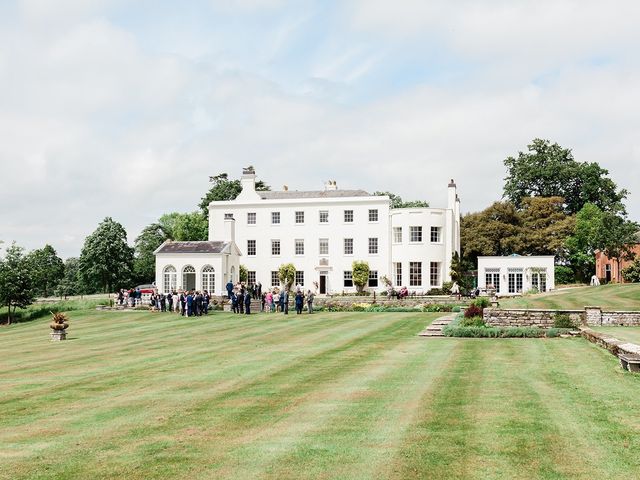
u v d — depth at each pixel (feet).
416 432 36.14
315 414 41.27
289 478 28.96
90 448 34.73
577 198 298.76
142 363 70.08
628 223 231.91
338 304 169.37
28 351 89.30
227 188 317.83
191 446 34.53
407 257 221.25
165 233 360.48
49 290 346.33
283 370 61.16
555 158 300.40
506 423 37.55
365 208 227.20
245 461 31.55
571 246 262.47
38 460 32.81
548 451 31.99
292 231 232.73
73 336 111.24
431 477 28.66
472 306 107.76
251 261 235.40
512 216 277.03
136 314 154.40
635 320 99.71
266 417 40.81
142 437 36.70
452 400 44.39
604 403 41.96
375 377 55.42
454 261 221.05
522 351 72.08
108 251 296.92
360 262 224.33
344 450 32.94
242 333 104.99
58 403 47.80
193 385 53.57
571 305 131.54
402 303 169.78
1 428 40.22
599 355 65.98
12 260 190.39
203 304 148.25
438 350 75.10
